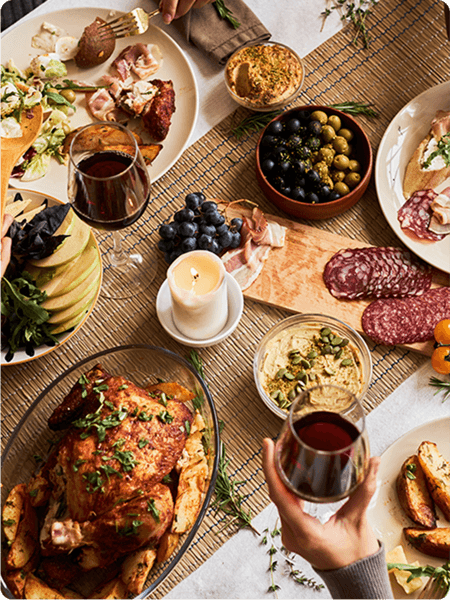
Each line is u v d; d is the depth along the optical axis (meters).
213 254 1.10
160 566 1.03
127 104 1.22
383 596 0.91
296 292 1.18
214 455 1.03
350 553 0.91
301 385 1.11
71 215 1.12
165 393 1.09
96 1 1.33
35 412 1.09
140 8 1.29
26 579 1.01
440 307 1.16
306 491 0.88
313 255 1.20
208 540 1.08
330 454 0.83
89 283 1.10
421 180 1.21
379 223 1.22
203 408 1.08
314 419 0.90
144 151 1.21
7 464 1.05
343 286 1.17
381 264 1.18
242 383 1.16
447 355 1.11
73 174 1.01
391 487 1.09
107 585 1.01
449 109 1.24
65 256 1.10
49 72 1.24
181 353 1.17
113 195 1.01
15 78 1.24
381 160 1.22
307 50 1.31
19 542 1.01
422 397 1.14
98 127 1.05
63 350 1.17
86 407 1.04
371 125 1.27
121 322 1.18
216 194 1.24
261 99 1.23
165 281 1.15
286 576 1.07
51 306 1.09
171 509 0.99
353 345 1.13
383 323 1.15
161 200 1.24
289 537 0.93
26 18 1.32
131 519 0.98
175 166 1.25
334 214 1.20
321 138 1.20
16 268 1.09
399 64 1.30
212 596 1.06
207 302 1.07
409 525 1.08
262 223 1.19
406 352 1.16
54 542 0.98
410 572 1.04
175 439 1.03
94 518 0.99
